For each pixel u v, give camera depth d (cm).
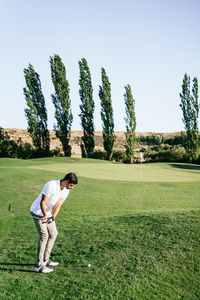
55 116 4256
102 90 4309
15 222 827
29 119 4244
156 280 411
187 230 615
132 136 4422
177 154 4494
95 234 648
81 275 435
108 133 4366
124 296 371
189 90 4275
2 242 631
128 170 2467
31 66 4209
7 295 371
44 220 457
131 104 4369
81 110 4322
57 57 4159
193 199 1221
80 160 3466
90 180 1630
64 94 4241
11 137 7675
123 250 530
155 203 1121
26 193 1211
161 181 1875
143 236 601
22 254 545
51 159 3503
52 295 373
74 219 845
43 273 450
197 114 4284
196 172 2647
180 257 483
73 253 534
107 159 4434
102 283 405
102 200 1160
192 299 364
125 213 909
